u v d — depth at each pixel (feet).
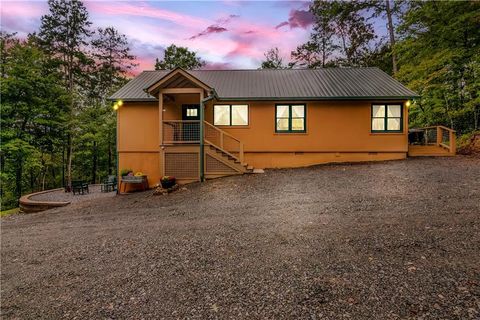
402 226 16.80
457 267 11.75
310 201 24.67
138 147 43.11
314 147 44.32
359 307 9.64
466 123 57.98
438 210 19.19
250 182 34.47
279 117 44.83
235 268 13.25
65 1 82.58
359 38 83.41
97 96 95.96
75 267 14.87
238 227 19.30
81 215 27.99
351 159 44.24
